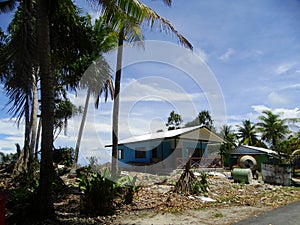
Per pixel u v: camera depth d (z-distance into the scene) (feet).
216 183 38.73
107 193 19.67
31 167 31.65
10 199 21.22
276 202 25.70
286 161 61.00
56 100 48.26
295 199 27.81
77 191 27.35
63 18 25.50
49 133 17.02
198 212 20.51
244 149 69.87
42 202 16.35
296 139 70.64
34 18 24.25
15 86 18.39
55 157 54.03
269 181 43.60
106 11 22.35
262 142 106.32
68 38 26.81
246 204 24.40
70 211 19.93
